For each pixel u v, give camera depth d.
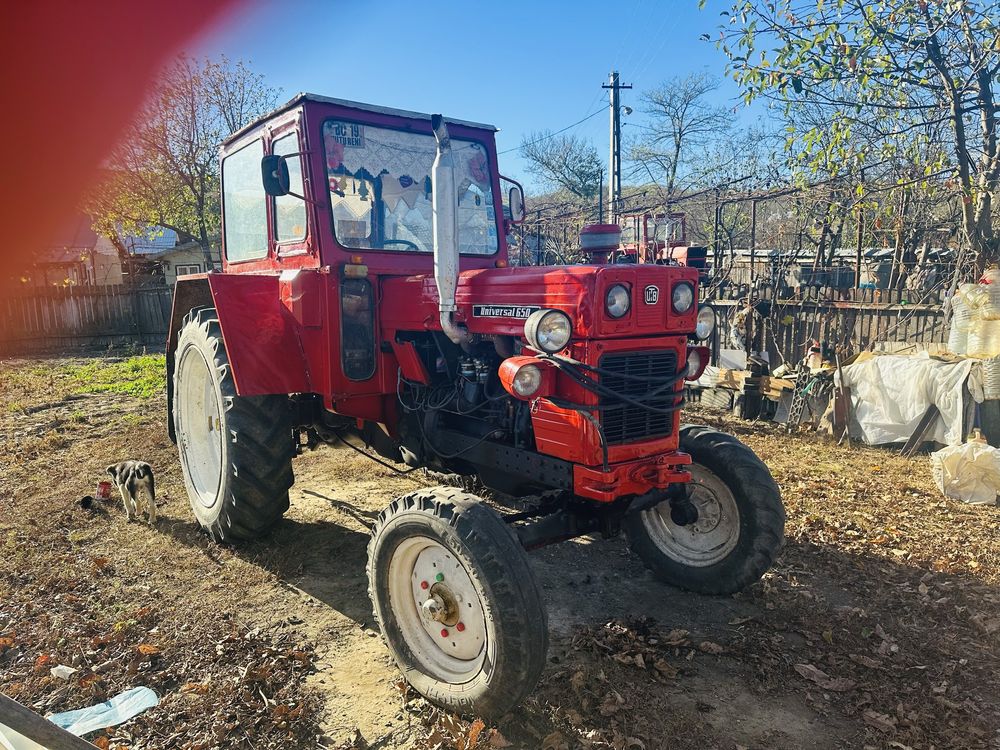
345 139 3.95
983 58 6.07
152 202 14.27
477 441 3.56
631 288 3.02
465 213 4.41
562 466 3.14
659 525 3.99
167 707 2.80
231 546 4.30
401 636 2.99
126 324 17.78
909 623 3.44
